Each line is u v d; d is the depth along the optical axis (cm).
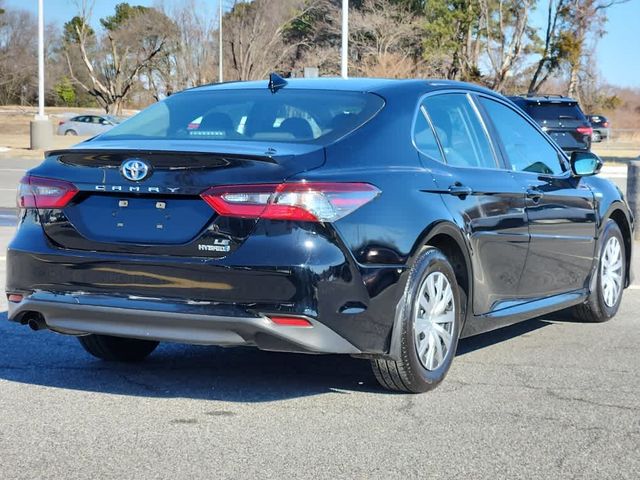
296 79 598
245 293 461
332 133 512
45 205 502
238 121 544
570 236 676
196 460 420
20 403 506
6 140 4050
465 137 594
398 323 497
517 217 604
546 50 4178
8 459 419
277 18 4900
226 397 524
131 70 5466
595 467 419
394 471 409
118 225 486
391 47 4931
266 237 461
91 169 493
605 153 3584
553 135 2098
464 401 519
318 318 462
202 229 469
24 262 506
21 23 7225
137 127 565
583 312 746
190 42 5106
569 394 538
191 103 581
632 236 790
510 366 604
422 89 575
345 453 432
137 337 488
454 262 554
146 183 477
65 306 493
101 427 466
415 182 519
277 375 574
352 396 527
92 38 5628
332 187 471
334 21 5019
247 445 441
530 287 634
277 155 472
